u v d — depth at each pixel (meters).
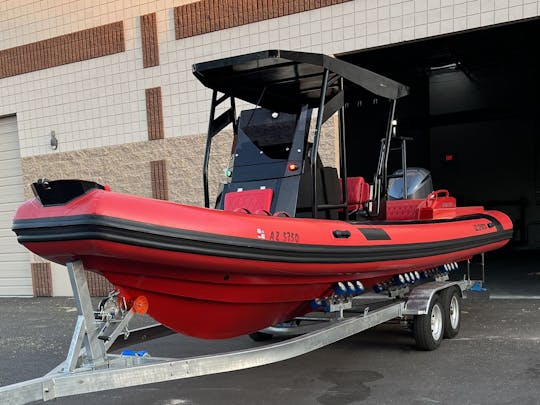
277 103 4.46
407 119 15.33
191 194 8.44
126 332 3.12
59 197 2.65
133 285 3.00
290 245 3.28
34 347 5.74
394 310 4.59
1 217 10.65
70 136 9.52
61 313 8.00
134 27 8.77
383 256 4.05
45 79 9.67
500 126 15.74
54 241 2.64
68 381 2.60
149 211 2.71
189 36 8.31
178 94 8.48
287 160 4.14
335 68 3.94
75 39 9.32
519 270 9.75
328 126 7.24
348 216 4.77
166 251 2.76
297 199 3.95
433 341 4.75
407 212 5.70
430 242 4.68
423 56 12.08
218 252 2.94
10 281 10.64
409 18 6.80
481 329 5.52
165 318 3.28
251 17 7.80
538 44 11.44
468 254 5.58
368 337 5.37
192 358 3.00
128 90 8.91
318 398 3.71
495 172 15.85
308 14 7.41
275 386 4.02
